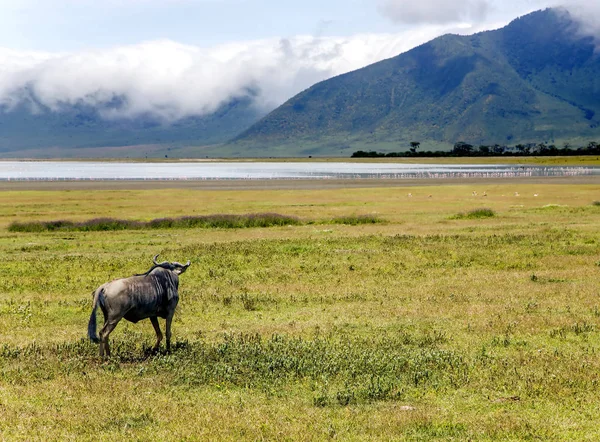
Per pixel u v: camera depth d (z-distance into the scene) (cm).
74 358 1789
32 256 3912
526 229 5222
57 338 2073
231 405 1450
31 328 2209
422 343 1980
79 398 1488
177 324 2273
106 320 1762
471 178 15825
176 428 1302
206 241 4659
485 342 1995
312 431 1289
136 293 1772
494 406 1446
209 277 3203
